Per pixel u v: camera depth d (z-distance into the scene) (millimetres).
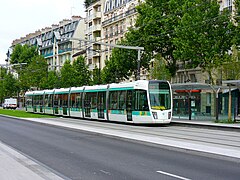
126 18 65125
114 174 9812
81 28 93188
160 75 43875
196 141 17500
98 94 35031
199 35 35719
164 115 28125
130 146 16000
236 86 31219
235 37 33625
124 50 46844
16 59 93625
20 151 14289
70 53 93625
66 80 65500
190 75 50375
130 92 29781
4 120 37688
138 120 28516
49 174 9297
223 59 35500
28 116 43906
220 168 10719
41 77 77438
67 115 42125
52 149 14906
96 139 18906
